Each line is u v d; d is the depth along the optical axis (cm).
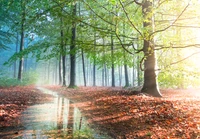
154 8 770
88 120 873
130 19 771
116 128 751
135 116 873
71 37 968
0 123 784
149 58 1273
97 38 983
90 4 815
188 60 1125
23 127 746
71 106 1216
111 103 1180
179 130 664
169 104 984
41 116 932
